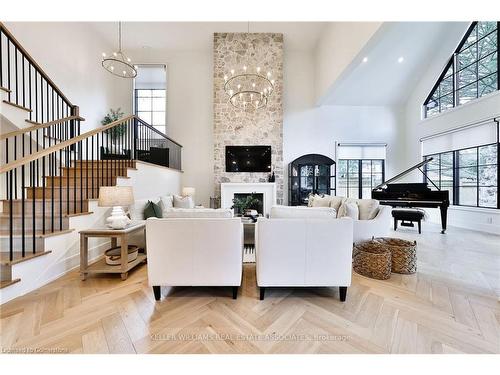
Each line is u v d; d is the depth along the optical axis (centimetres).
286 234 195
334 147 688
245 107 630
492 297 204
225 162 633
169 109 672
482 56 495
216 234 197
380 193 520
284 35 614
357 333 157
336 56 488
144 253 306
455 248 354
